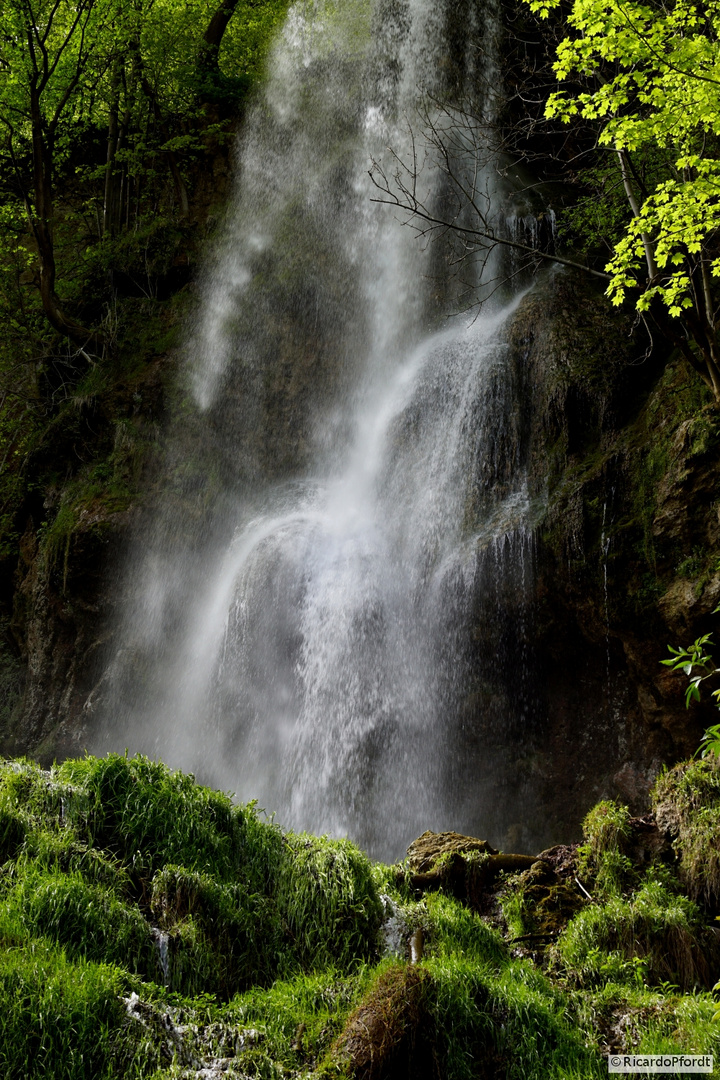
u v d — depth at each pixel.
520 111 20.30
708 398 12.68
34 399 21.64
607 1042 5.42
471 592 14.41
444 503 16.08
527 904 6.80
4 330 22.42
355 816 14.69
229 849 6.35
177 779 6.75
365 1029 4.91
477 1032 5.20
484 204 19.20
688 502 12.26
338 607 16.06
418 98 21.39
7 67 21.03
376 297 20.14
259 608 16.69
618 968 5.95
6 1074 4.02
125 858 6.02
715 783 6.78
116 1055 4.30
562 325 15.71
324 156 23.02
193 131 24.41
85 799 6.20
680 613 11.88
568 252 17.61
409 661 15.12
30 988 4.34
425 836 7.91
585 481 13.59
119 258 22.69
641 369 14.66
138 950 5.18
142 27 22.20
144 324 21.78
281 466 19.80
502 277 18.30
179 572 18.64
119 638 18.11
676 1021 5.42
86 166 25.69
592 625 13.19
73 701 18.16
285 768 15.67
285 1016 5.11
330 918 6.08
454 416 16.75
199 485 19.45
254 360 20.86
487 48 21.09
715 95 7.55
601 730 13.37
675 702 12.26
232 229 23.12
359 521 17.50
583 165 19.33
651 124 8.04
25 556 19.83
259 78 25.47
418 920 6.25
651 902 6.31
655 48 7.66
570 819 13.12
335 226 21.62
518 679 14.17
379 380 19.31
